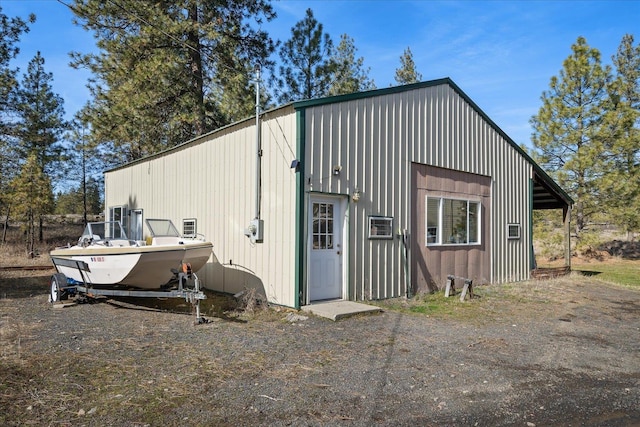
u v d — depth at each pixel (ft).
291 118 25.25
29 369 14.56
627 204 60.75
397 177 30.68
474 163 37.63
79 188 92.22
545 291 35.12
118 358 15.94
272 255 26.30
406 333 20.31
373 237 28.60
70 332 19.57
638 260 67.21
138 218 42.73
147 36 48.83
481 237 37.91
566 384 14.35
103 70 54.44
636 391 13.87
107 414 11.45
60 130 69.05
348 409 12.03
